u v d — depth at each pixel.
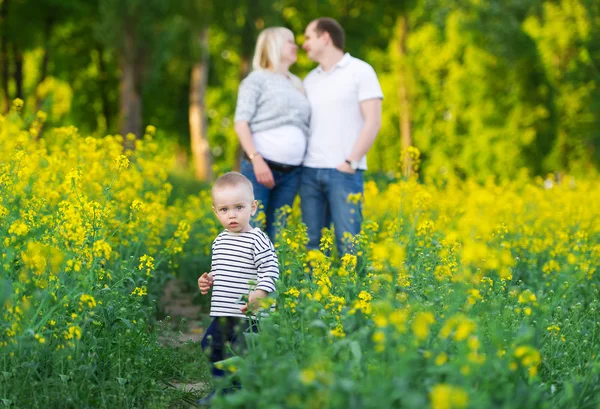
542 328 5.17
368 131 8.23
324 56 8.48
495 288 5.90
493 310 5.02
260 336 4.49
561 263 8.68
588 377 4.60
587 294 7.66
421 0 43.47
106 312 5.68
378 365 3.76
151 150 10.50
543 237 10.70
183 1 27.56
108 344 5.51
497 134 44.81
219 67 42.38
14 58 34.00
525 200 13.80
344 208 8.28
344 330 4.57
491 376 3.88
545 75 42.97
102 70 38.00
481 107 46.03
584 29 40.72
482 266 5.83
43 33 33.31
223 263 5.48
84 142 9.95
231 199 5.45
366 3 35.31
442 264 6.40
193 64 32.09
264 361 4.19
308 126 8.52
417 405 3.24
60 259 4.87
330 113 8.35
